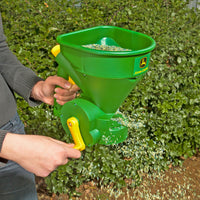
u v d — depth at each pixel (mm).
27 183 1528
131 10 3730
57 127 2766
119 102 1257
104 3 3682
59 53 1352
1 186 1447
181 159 3307
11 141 905
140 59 1102
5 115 1340
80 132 1312
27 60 3010
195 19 3844
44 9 3535
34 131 2732
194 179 3027
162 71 3270
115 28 1363
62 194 2764
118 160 2648
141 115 2881
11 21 3480
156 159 2971
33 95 1450
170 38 3492
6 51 1527
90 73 1128
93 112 1263
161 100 3082
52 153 930
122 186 2744
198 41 3494
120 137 1364
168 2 4148
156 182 2969
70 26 3336
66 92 1376
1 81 1346
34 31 3352
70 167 2695
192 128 3027
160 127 2949
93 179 2959
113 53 1043
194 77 3271
